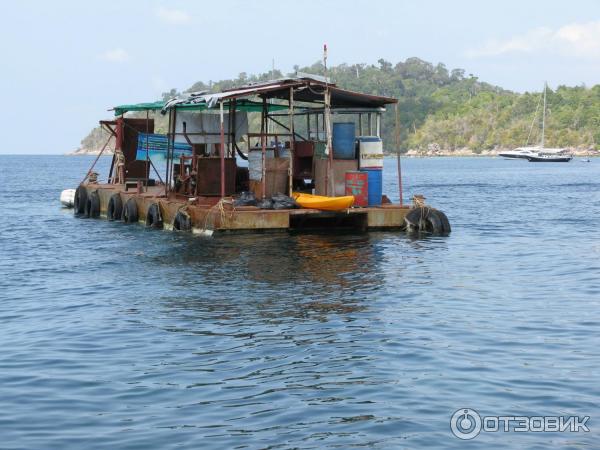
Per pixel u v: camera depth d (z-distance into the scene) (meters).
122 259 22.50
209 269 20.42
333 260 21.61
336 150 27.31
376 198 27.70
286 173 27.02
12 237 28.84
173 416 10.05
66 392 10.96
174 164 31.53
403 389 10.92
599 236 28.25
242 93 26.06
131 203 32.00
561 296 17.05
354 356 12.47
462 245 25.02
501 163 174.12
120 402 10.56
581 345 13.05
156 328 14.41
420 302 16.39
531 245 25.47
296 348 12.96
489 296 17.03
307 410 10.20
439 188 65.69
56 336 13.99
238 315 15.30
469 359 12.27
